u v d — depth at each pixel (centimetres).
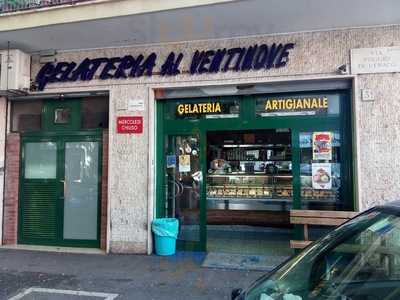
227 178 920
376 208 259
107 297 495
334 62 645
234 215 904
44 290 521
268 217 885
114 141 729
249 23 626
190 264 639
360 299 212
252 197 897
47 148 789
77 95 766
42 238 781
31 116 809
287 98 685
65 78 760
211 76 692
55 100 794
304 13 587
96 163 764
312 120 675
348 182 658
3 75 750
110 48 744
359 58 635
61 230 773
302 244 611
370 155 627
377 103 627
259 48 675
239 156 939
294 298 225
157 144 731
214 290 519
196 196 721
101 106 771
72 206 771
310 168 676
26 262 659
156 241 700
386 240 227
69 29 655
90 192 764
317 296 223
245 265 630
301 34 661
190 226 722
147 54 725
